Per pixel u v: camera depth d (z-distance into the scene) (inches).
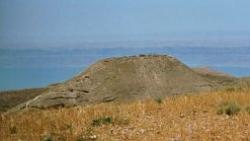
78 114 718.5
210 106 796.6
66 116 705.6
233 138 581.9
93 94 1723.7
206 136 586.6
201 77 1977.1
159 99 914.1
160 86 1817.2
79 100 1659.7
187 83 1868.8
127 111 765.9
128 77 1865.2
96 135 601.6
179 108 775.1
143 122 674.8
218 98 861.2
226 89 1184.8
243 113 711.1
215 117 705.0
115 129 632.4
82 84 1779.0
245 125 643.5
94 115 719.7
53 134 603.5
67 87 1742.1
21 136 605.3
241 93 925.8
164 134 601.9
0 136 609.0
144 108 781.3
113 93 1748.3
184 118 701.9
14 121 679.7
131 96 1727.4
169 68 1940.2
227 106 748.0
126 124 665.0
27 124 658.2
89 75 1846.7
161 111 764.0
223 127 634.2
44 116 721.0
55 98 1616.6
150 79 1865.2
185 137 586.2
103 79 1838.1
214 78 2203.5
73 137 583.5
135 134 605.3
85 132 612.1
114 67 1924.2
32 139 591.2
